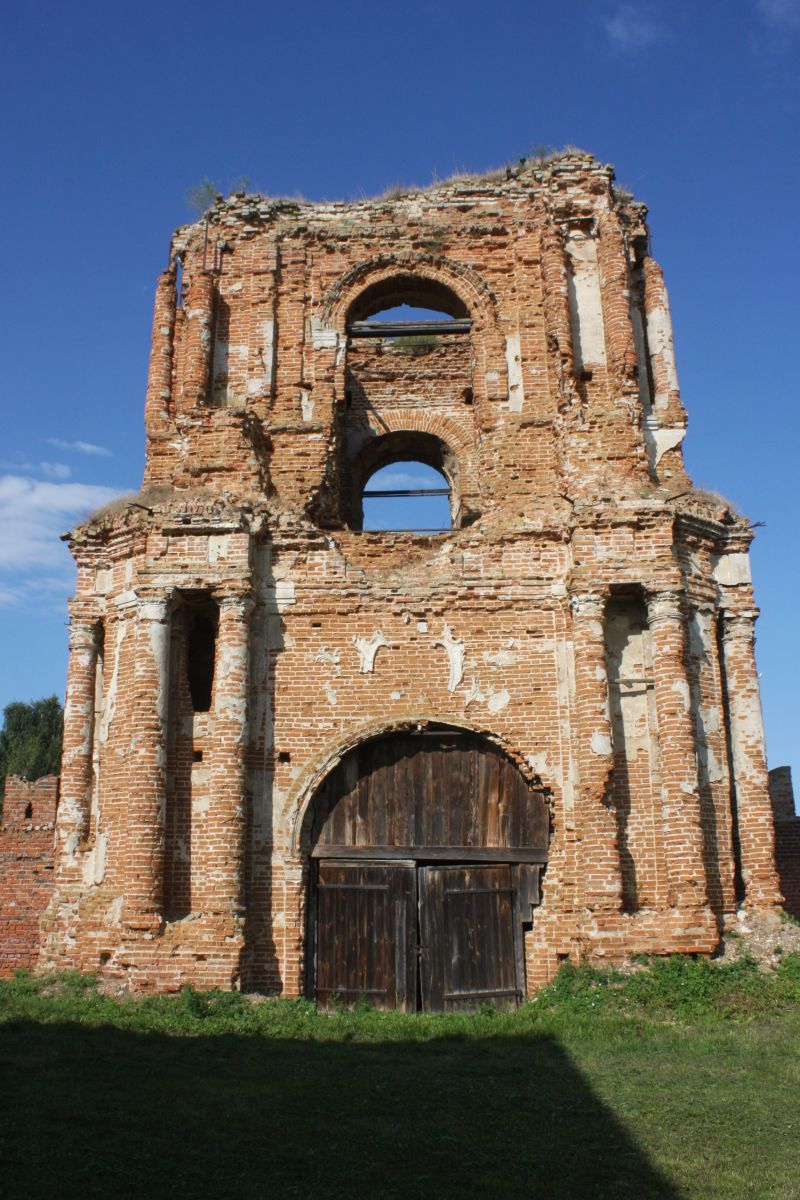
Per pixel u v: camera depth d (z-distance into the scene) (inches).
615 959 644.7
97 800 740.0
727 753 732.7
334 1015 628.4
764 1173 321.1
